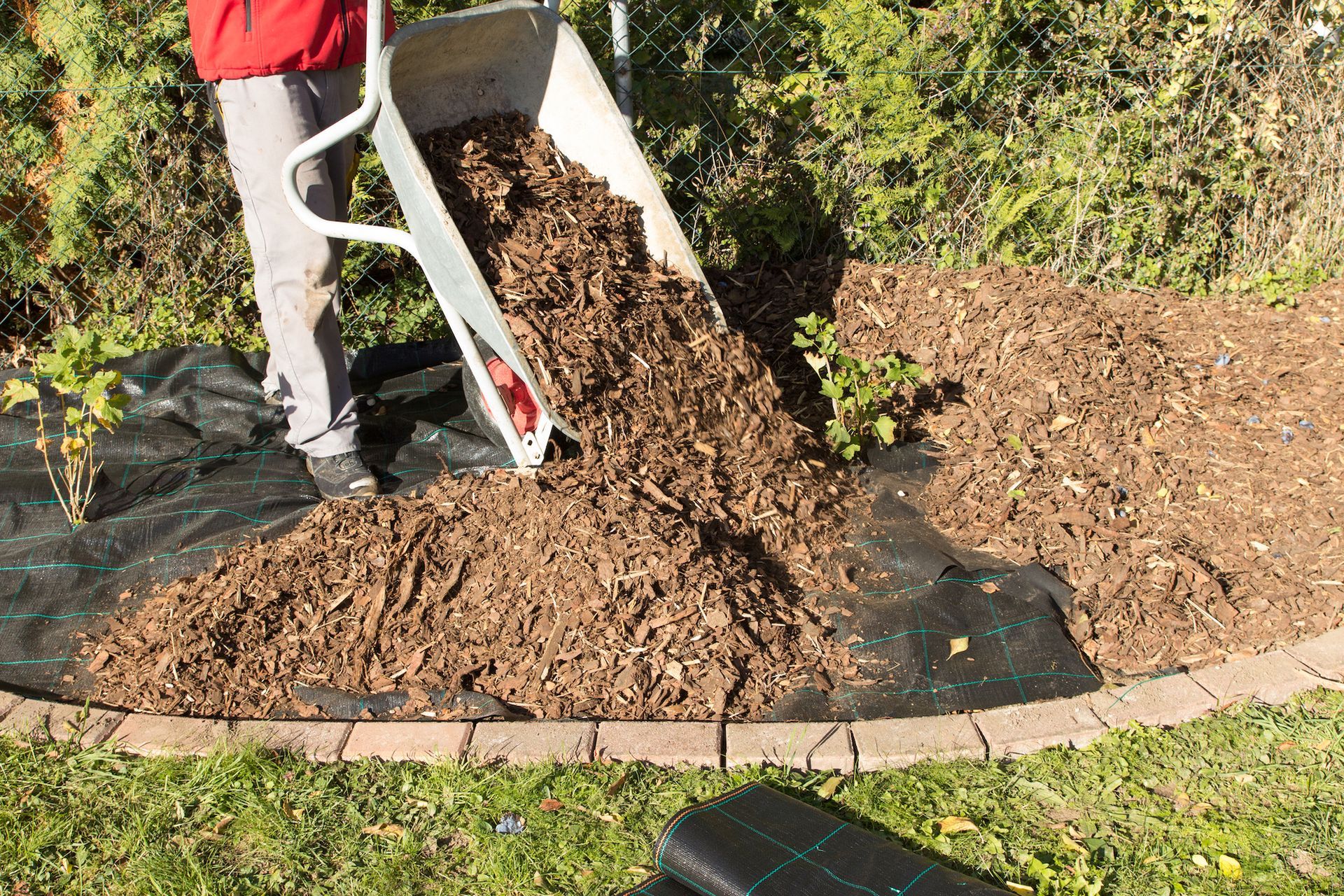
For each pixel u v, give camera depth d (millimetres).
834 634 2988
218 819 2367
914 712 2729
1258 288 5273
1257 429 3871
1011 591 3107
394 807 2402
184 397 4234
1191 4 5145
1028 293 4328
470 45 3244
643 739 2545
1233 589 3111
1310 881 2180
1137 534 3307
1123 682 2797
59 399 4250
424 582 2994
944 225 5211
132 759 2549
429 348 4707
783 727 2596
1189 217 5434
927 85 5074
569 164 3611
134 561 3322
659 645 2779
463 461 3855
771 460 3520
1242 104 5332
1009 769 2520
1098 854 2258
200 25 3133
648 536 2924
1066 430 3779
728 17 5230
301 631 2912
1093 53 5191
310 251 3402
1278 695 2717
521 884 2195
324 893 2191
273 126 3229
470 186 3299
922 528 3445
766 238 5172
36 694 2812
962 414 3984
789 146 5125
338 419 3643
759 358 3768
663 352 3426
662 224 3641
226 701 2760
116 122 4727
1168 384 4121
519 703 2719
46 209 4883
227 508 3475
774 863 2104
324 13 3168
